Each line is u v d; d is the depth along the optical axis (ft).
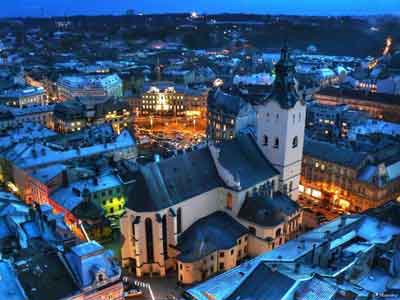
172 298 320.91
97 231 402.31
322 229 348.18
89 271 266.16
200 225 361.71
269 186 401.70
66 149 545.85
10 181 545.85
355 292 241.55
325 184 487.61
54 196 450.30
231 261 355.15
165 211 339.77
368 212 371.56
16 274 260.42
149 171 340.39
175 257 338.95
